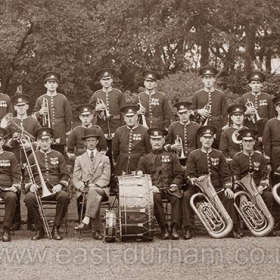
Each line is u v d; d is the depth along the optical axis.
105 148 12.84
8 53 24.30
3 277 8.89
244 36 27.84
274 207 12.42
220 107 13.48
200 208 11.62
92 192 11.46
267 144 12.66
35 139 12.62
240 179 12.20
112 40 25.62
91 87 26.88
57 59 24.27
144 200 11.12
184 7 25.36
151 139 12.11
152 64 25.23
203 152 12.11
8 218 11.34
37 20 23.73
